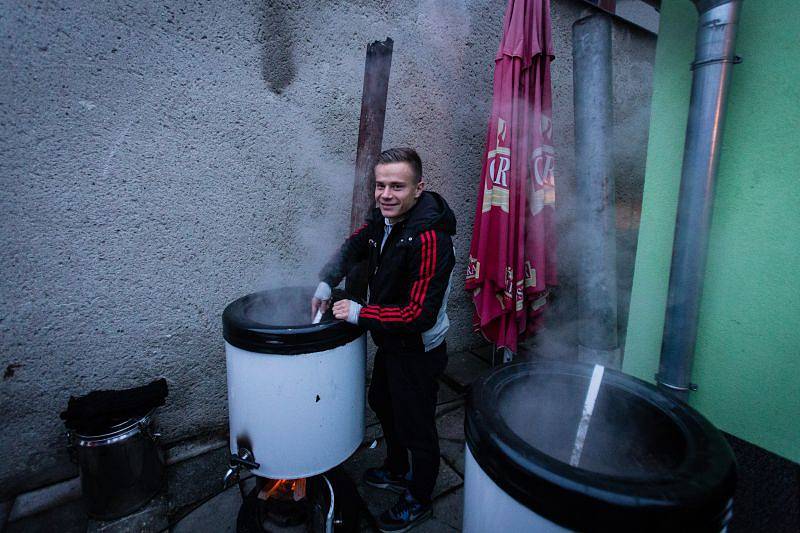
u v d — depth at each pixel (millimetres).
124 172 1799
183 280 2018
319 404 1352
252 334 1266
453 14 2586
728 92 1228
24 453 1812
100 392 1778
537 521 705
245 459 1398
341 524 1608
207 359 2148
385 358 1586
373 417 2451
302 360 1290
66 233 1734
